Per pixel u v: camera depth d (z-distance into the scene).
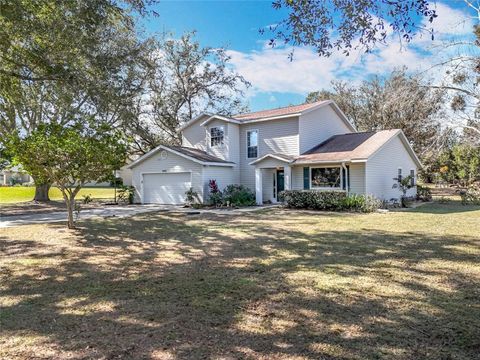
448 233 9.45
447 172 27.66
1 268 6.47
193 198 19.64
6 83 11.53
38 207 19.83
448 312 4.13
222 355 3.18
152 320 4.00
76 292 5.07
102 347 3.36
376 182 18.05
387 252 7.31
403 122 25.70
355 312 4.16
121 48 13.05
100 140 10.20
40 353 3.26
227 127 21.64
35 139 9.60
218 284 5.34
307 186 19.11
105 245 8.55
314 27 5.11
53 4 9.11
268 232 10.08
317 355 3.16
